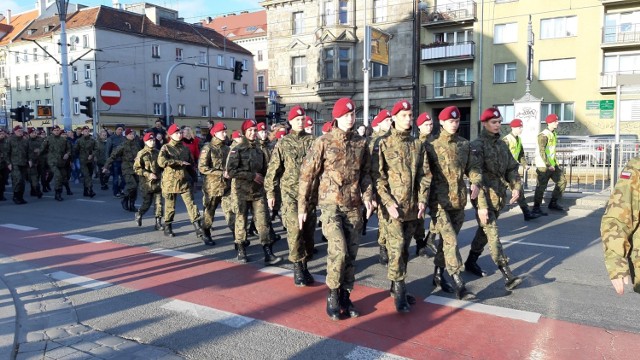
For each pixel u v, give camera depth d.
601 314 4.71
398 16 33.44
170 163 8.26
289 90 36.91
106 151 15.40
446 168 5.15
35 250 7.75
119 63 46.56
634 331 4.30
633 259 2.71
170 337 4.32
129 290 5.66
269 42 37.59
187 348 4.09
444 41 33.75
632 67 29.67
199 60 54.22
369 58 17.97
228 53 57.84
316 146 4.69
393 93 33.94
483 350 3.96
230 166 6.64
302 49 36.09
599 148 12.18
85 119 46.59
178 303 5.19
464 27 33.00
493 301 5.11
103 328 4.55
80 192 16.16
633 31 29.02
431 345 4.06
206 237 8.09
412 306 4.99
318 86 34.97
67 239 8.57
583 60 30.20
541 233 8.63
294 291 5.54
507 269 5.45
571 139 22.69
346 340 4.19
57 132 13.98
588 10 29.81
